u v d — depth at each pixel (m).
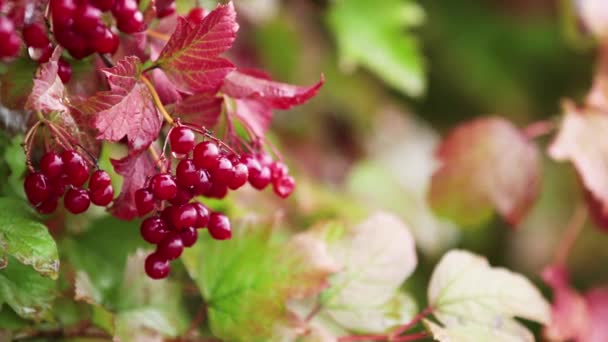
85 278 0.72
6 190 0.70
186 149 0.64
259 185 0.67
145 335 0.72
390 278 0.74
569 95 1.52
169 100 0.65
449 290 0.74
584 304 0.85
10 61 0.64
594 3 0.91
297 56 1.22
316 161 1.25
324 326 0.73
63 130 0.64
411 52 1.15
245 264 0.72
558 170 1.47
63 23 0.63
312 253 0.72
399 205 1.21
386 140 1.40
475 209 0.86
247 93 0.66
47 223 0.72
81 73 0.66
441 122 1.53
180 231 0.65
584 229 1.46
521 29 1.56
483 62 1.54
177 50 0.64
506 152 0.86
